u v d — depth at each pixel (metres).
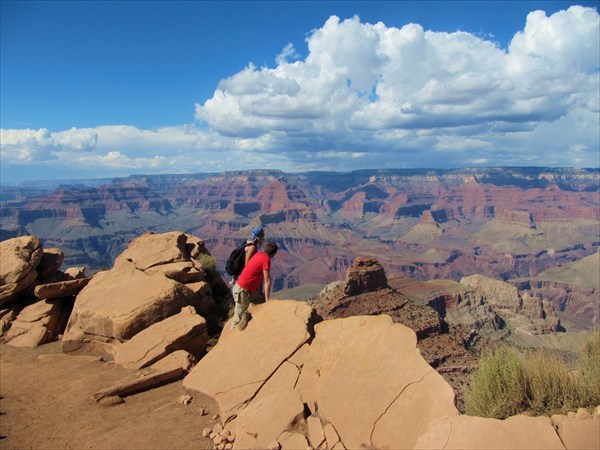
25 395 10.59
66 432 8.62
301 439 6.47
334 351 8.11
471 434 5.46
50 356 13.53
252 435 6.83
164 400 9.34
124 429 8.38
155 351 11.48
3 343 15.70
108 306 13.77
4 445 8.27
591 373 7.38
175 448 7.44
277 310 9.99
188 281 16.20
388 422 6.39
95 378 10.97
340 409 6.83
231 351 9.37
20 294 18.31
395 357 7.36
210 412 8.38
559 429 5.38
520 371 7.48
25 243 19.12
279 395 7.34
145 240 19.14
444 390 6.47
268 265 10.07
